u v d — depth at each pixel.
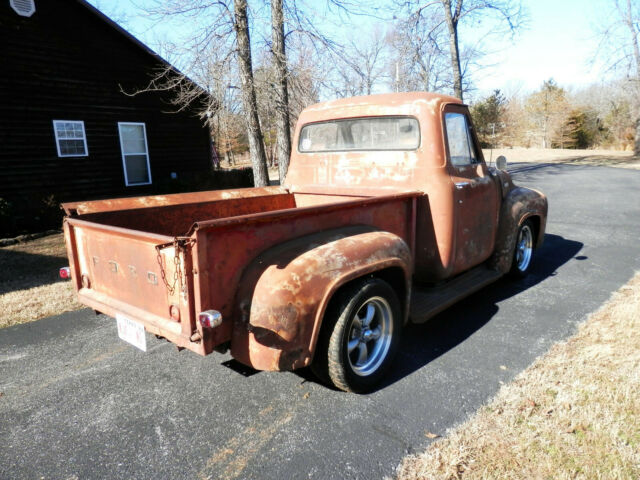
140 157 13.70
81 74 11.99
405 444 2.41
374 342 3.05
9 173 10.82
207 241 2.16
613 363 3.10
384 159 3.91
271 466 2.29
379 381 3.01
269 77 10.49
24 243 8.20
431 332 3.83
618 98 44.19
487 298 4.62
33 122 11.15
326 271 2.49
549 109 50.94
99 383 3.16
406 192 3.44
